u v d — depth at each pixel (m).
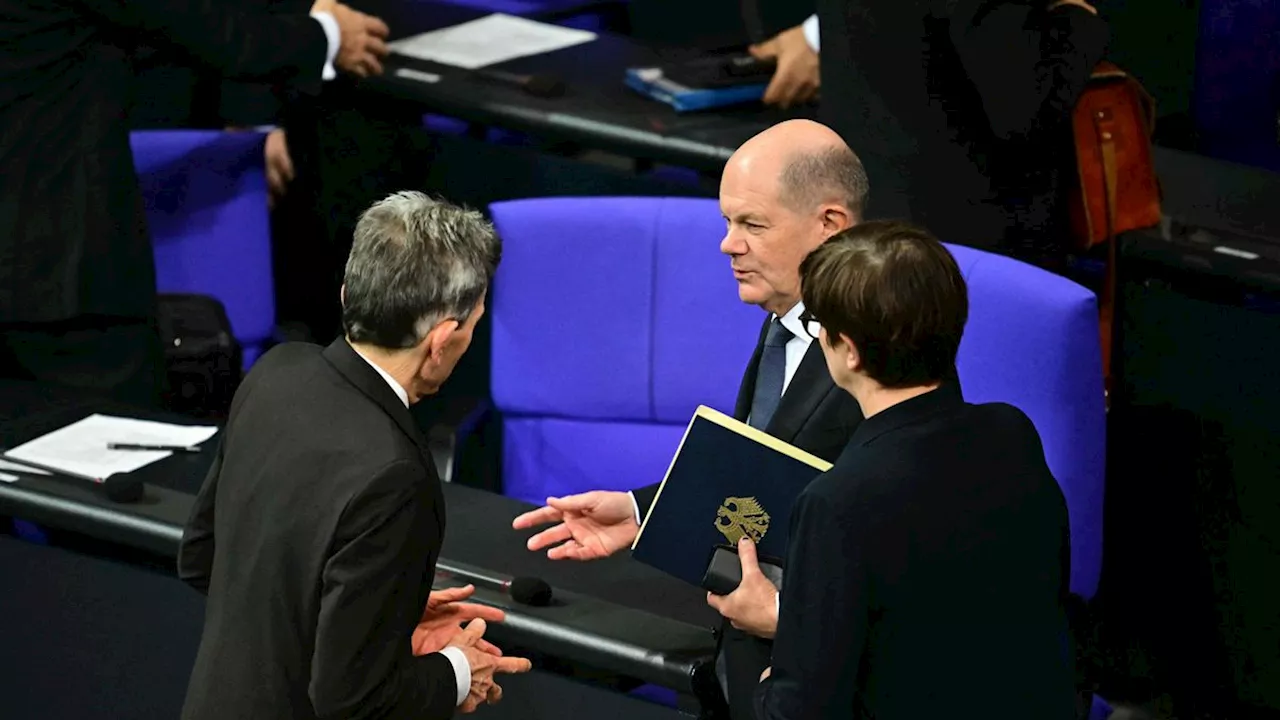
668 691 11.25
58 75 14.70
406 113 17.70
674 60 18.00
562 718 10.71
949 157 14.04
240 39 15.79
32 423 13.11
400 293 8.72
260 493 8.73
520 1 20.84
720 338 13.59
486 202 17.81
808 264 8.15
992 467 7.98
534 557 11.26
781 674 7.86
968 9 13.32
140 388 15.29
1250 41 16.64
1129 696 13.44
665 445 14.02
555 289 13.85
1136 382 15.09
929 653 7.81
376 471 8.44
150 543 11.53
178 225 16.19
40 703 12.53
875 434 7.99
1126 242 14.78
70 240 14.80
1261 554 14.05
